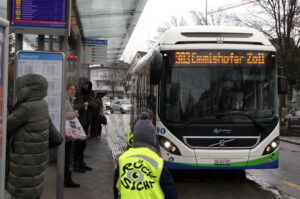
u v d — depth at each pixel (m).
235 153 7.37
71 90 6.67
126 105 40.59
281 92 7.79
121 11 11.73
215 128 7.46
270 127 7.54
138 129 2.93
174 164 7.42
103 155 10.81
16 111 3.70
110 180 7.41
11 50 14.96
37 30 4.88
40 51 4.82
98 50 17.02
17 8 4.85
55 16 4.89
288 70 22.72
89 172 8.20
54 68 4.85
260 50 7.77
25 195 3.75
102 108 16.00
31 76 3.79
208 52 7.70
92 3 10.65
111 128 21.00
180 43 7.84
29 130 3.73
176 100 7.56
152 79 7.26
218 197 6.72
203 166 7.36
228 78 7.65
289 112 24.28
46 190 6.24
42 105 3.82
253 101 7.61
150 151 2.86
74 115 6.34
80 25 13.74
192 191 7.20
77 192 6.37
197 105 7.54
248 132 7.49
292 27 22.70
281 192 7.18
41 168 3.83
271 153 7.51
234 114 7.52
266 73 7.74
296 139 18.78
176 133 7.45
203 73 7.66
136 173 2.75
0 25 3.03
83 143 8.23
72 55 15.10
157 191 2.73
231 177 8.66
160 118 7.54
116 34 15.80
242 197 6.75
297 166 10.53
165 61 7.67
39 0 4.86
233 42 7.86
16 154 3.73
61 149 4.94
